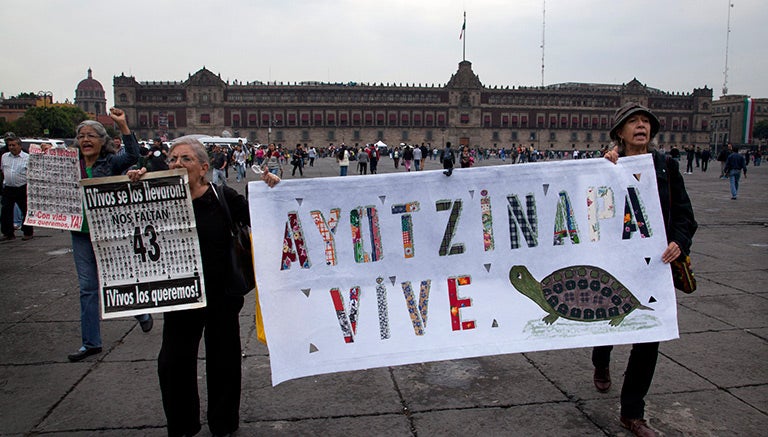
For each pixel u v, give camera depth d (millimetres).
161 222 3328
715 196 19062
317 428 3613
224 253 3389
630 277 3758
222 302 3412
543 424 3623
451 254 3740
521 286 3773
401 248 3693
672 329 3701
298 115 105375
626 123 3781
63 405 3965
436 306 3713
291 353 3525
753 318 5734
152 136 101875
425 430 3566
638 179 3775
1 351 5027
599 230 3789
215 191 3408
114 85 100750
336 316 3605
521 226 3781
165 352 3295
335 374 4496
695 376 4328
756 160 54500
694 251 9164
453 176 3730
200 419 3766
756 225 12062
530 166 3773
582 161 3775
